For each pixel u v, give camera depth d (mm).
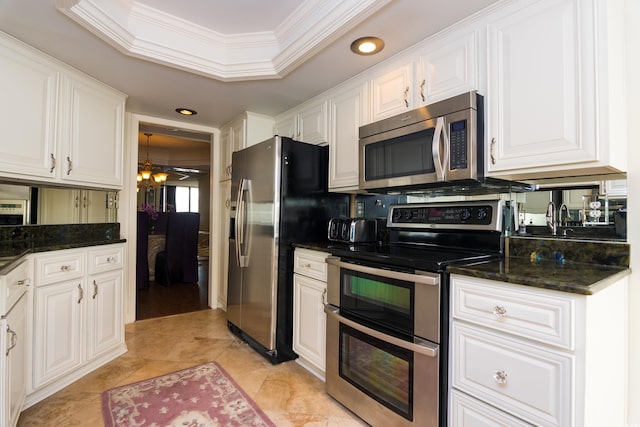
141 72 2174
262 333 2379
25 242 2133
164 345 2637
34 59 1889
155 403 1825
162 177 6676
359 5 1488
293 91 2504
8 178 1893
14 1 1456
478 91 1515
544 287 1044
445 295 1344
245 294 2625
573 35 1221
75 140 2164
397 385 1497
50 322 1859
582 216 1467
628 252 1343
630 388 1335
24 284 1663
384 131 1912
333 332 1888
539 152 1311
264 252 2389
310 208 2482
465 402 1268
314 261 2156
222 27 2059
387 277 1531
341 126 2332
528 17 1341
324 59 1981
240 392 1956
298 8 1847
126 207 3141
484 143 1495
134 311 3203
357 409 1706
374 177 1992
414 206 2045
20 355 1605
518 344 1115
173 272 4953
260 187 2465
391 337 1491
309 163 2480
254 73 2186
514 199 1676
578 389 988
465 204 1787
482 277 1210
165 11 1891
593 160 1179
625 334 1320
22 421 1641
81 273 2076
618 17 1256
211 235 3688
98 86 2332
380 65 2029
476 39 1531
